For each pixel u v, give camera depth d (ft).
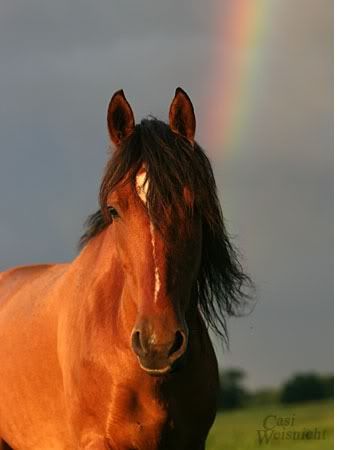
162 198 34.01
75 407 38.60
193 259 34.91
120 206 34.58
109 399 37.29
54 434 41.68
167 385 36.91
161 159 34.42
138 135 35.37
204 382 38.17
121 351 36.86
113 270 38.42
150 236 34.01
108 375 37.22
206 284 38.32
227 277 38.27
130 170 34.65
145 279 33.88
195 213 34.78
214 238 37.11
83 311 38.88
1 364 44.01
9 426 44.27
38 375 41.68
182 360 33.76
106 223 41.24
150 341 33.35
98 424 37.91
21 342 42.88
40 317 42.32
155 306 33.65
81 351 38.24
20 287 47.21
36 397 41.98
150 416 37.09
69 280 41.65
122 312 36.83
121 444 37.52
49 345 41.29
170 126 36.24
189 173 34.55
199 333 37.86
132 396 37.01
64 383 39.58
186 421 38.09
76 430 38.81
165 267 33.88
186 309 35.29
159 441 37.55
